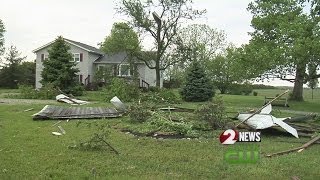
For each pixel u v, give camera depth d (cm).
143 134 1207
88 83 4978
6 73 5272
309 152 991
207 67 5103
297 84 3488
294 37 2780
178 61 4272
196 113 1386
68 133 1213
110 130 1280
